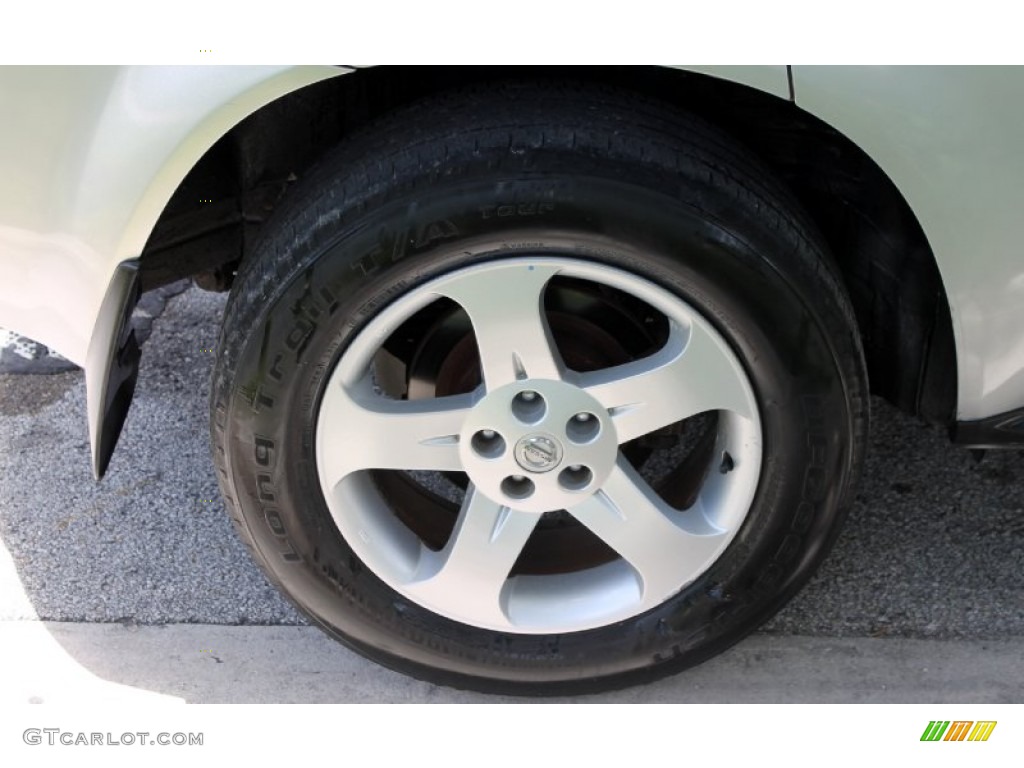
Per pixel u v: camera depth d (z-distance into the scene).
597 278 1.67
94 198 1.70
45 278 1.82
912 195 1.61
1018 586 2.25
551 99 1.65
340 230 1.62
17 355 2.92
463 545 1.86
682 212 1.60
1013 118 1.55
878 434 2.60
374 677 2.14
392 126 1.68
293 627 2.25
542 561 2.05
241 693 2.10
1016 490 2.46
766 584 1.90
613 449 1.78
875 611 2.22
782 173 1.91
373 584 1.91
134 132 1.64
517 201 1.59
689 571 1.88
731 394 1.74
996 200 1.60
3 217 1.75
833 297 1.69
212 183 1.98
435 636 1.95
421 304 1.69
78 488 2.55
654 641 1.95
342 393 1.74
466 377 2.05
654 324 2.00
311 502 1.83
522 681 2.00
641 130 1.62
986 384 1.78
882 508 2.42
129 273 1.74
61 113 1.65
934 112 1.55
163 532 2.45
